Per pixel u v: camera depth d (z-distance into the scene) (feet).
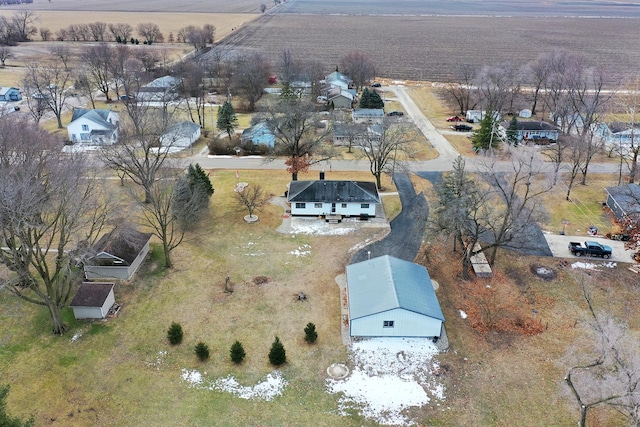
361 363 111.14
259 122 260.62
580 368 103.35
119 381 104.99
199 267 146.10
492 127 238.89
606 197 193.77
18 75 417.90
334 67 476.54
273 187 203.21
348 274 132.77
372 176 216.74
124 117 271.69
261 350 114.21
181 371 108.17
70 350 112.88
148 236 150.41
